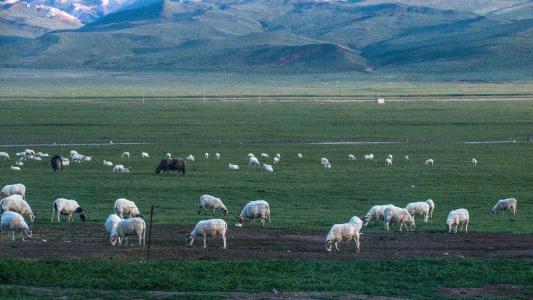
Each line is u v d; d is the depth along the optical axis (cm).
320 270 3453
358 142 12156
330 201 6247
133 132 13338
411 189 7038
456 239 4438
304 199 6350
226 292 3109
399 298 3053
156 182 7369
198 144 11694
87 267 3353
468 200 6425
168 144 11662
